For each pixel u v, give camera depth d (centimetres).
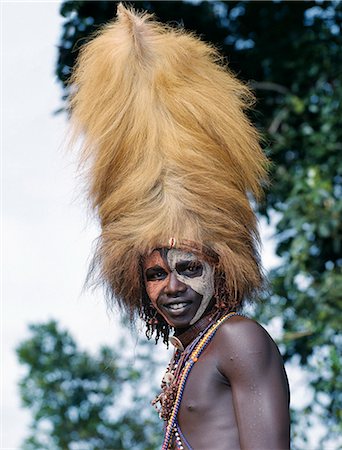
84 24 659
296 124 724
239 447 265
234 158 296
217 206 285
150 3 698
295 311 691
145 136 292
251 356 266
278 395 262
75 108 312
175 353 289
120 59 300
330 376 687
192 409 272
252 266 291
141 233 283
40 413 962
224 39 731
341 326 671
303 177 688
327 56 702
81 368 964
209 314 282
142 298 296
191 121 294
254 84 709
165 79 298
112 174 296
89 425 947
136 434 935
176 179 286
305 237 679
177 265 280
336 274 687
